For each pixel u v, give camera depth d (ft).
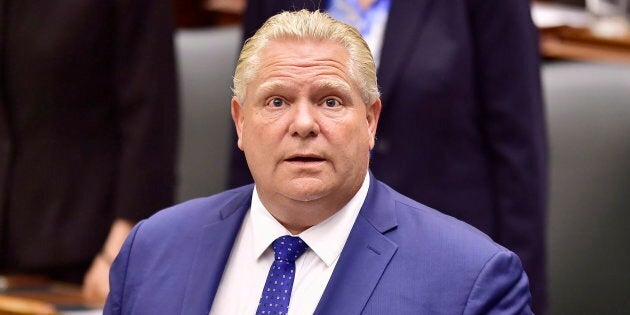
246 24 33.40
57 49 34.42
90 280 33.99
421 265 21.97
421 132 30.86
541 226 31.30
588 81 39.91
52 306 32.12
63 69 34.55
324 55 21.93
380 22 31.50
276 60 21.98
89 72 34.71
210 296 22.68
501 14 30.89
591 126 39.14
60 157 34.96
